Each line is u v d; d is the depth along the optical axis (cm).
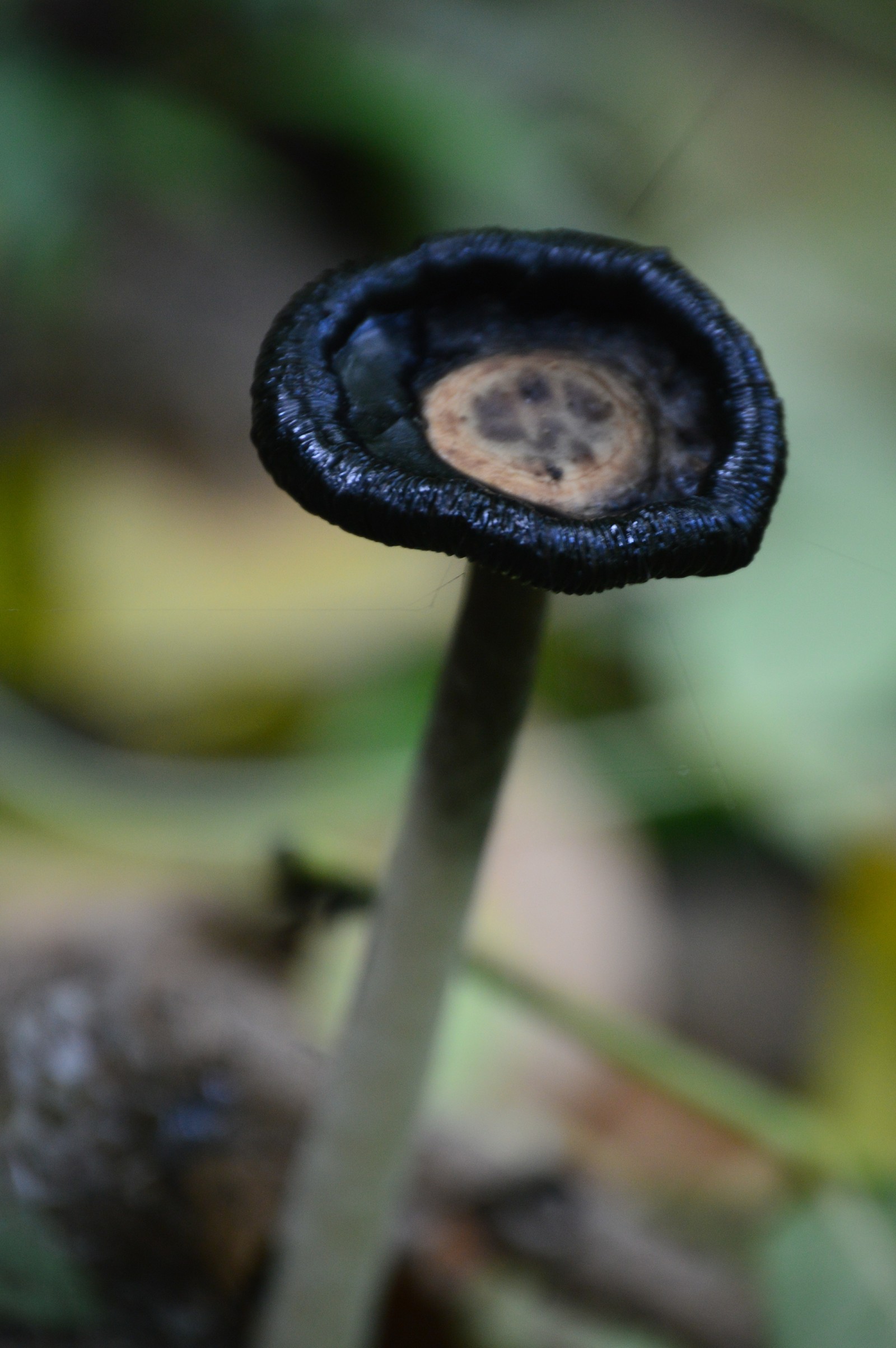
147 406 60
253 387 28
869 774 48
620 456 29
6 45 62
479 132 70
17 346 60
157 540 54
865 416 62
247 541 54
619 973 44
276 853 35
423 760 30
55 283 60
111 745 51
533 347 29
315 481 27
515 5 86
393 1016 30
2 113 58
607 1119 40
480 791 30
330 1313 32
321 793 44
